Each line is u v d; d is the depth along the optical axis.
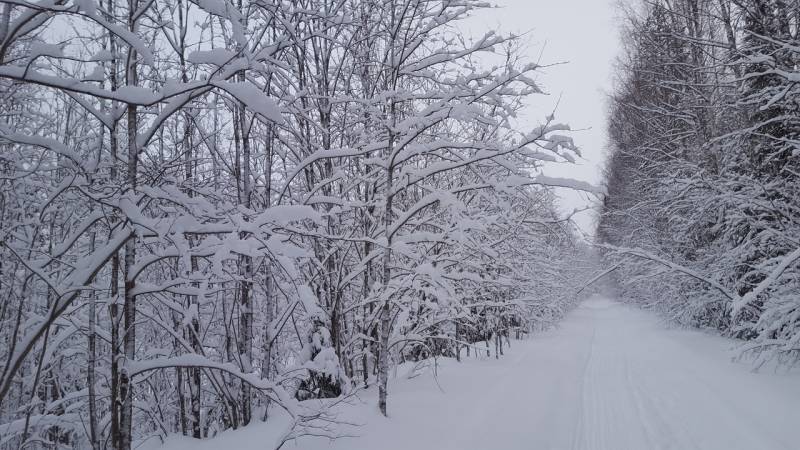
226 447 4.40
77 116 6.83
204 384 6.66
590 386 8.74
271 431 4.80
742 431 5.37
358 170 7.28
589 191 4.68
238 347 5.65
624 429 5.92
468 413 5.82
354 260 7.72
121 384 3.56
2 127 4.41
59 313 2.84
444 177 8.31
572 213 5.12
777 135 9.48
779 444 4.85
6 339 5.39
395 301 5.95
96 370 4.90
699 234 13.83
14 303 4.59
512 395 7.04
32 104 5.80
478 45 5.44
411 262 7.39
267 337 5.55
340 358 6.54
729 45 9.69
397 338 6.14
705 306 14.78
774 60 7.62
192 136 6.13
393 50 5.78
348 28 7.05
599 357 12.42
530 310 15.43
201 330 6.09
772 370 8.30
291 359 8.79
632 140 21.94
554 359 11.55
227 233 3.66
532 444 5.15
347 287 7.56
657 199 16.47
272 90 6.02
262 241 3.28
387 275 5.77
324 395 6.05
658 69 15.65
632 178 22.14
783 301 7.76
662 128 16.45
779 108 9.11
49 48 2.75
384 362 5.54
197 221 3.58
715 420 5.91
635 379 9.16
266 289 5.75
